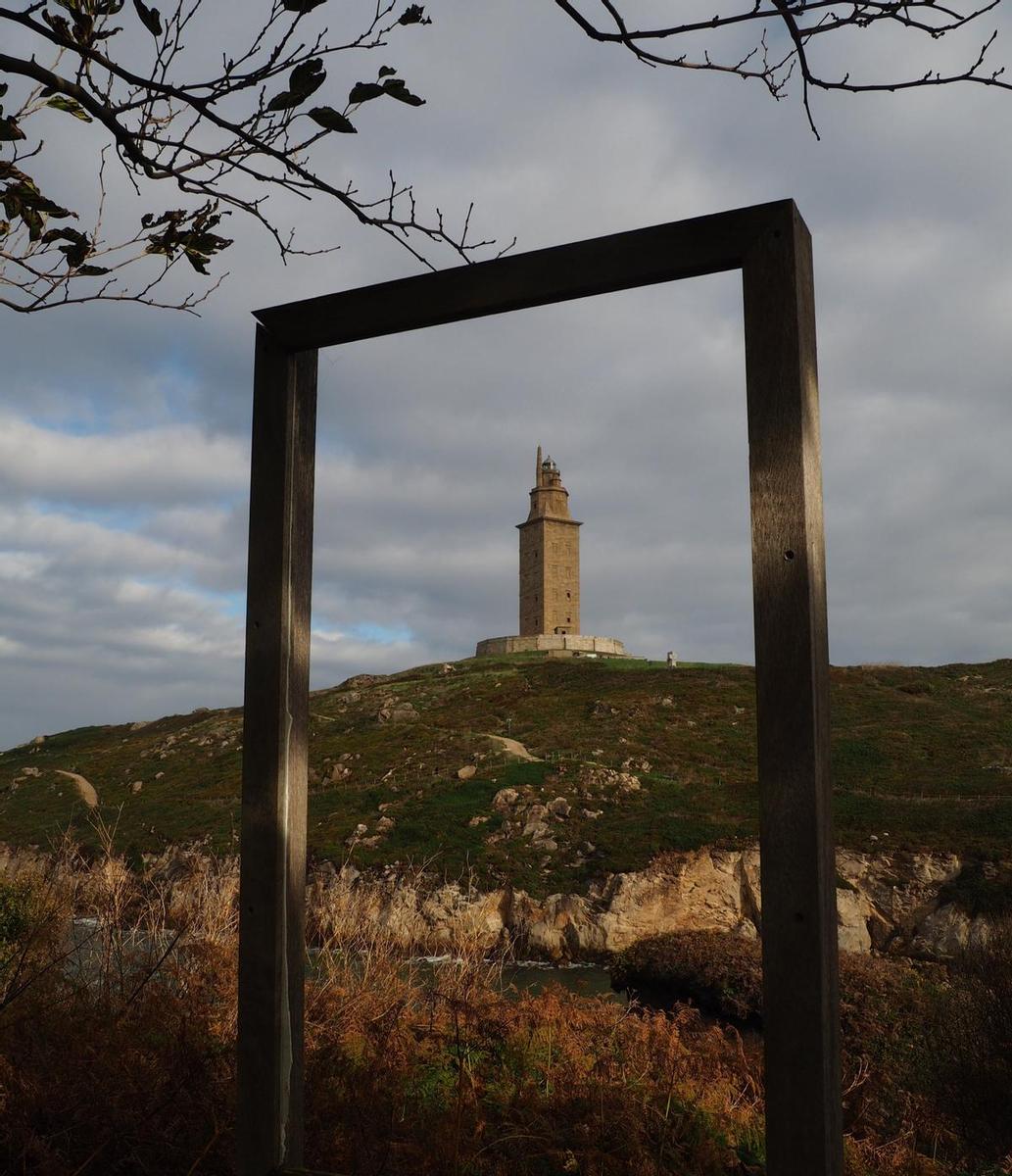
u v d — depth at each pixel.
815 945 2.01
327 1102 3.52
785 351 2.21
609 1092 4.05
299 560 2.84
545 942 23.67
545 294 2.50
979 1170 5.74
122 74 2.04
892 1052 7.17
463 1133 3.43
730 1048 5.41
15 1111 2.96
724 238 2.30
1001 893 21.72
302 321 2.82
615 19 1.98
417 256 2.40
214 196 2.30
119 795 41.94
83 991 3.99
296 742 2.76
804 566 2.13
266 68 2.09
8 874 5.97
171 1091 3.16
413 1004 4.78
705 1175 3.80
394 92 2.18
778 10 1.94
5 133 2.17
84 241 2.52
